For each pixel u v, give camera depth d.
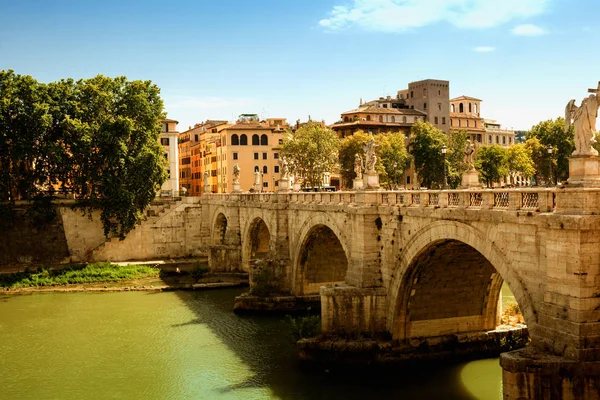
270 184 118.31
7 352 43.34
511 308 41.91
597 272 21.84
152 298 61.25
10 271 72.94
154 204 88.50
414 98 133.50
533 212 23.89
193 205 84.94
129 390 35.50
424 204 32.47
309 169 93.38
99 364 40.25
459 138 101.38
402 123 122.44
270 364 38.88
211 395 34.12
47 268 72.75
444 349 36.94
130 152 77.94
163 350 42.81
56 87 76.12
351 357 36.50
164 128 112.44
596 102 22.00
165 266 76.69
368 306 37.62
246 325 49.06
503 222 25.94
